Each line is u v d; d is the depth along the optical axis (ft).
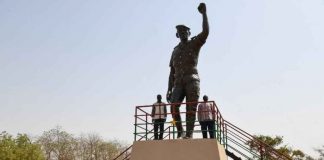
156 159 38.86
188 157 37.96
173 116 44.19
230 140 47.88
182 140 38.86
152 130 42.98
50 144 203.82
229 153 47.62
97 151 209.97
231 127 47.88
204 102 41.24
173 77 48.83
